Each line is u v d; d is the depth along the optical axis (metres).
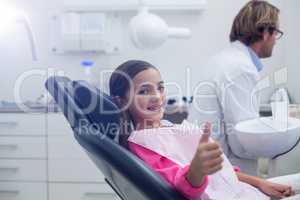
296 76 2.02
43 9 2.26
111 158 0.60
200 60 2.27
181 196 0.62
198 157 0.61
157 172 0.65
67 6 2.21
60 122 1.96
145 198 0.60
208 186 0.77
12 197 2.04
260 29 1.36
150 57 2.27
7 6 2.26
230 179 0.85
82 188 1.99
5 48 2.32
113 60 2.27
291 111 1.45
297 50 2.02
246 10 1.38
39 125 1.97
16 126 1.99
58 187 2.01
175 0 2.17
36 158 2.00
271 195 0.91
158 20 1.53
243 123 1.28
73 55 2.28
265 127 1.27
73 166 1.98
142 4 1.57
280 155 1.38
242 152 1.33
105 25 2.17
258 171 1.42
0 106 2.02
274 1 2.16
